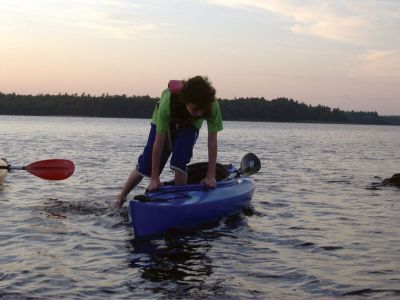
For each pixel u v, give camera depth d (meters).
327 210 7.04
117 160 14.38
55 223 5.68
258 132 56.12
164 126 5.41
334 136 52.78
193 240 5.10
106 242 4.95
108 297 3.51
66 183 8.91
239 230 5.59
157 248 4.78
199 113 4.94
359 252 4.78
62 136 29.89
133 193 7.80
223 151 20.48
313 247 4.95
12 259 4.31
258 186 9.38
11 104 117.31
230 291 3.66
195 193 5.76
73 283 3.77
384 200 8.06
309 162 16.14
